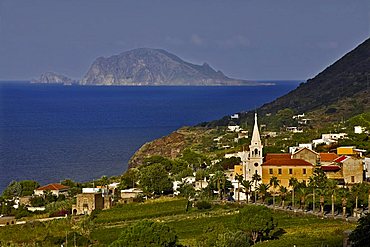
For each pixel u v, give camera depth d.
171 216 184.00
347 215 169.12
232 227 148.38
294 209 179.38
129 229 137.38
